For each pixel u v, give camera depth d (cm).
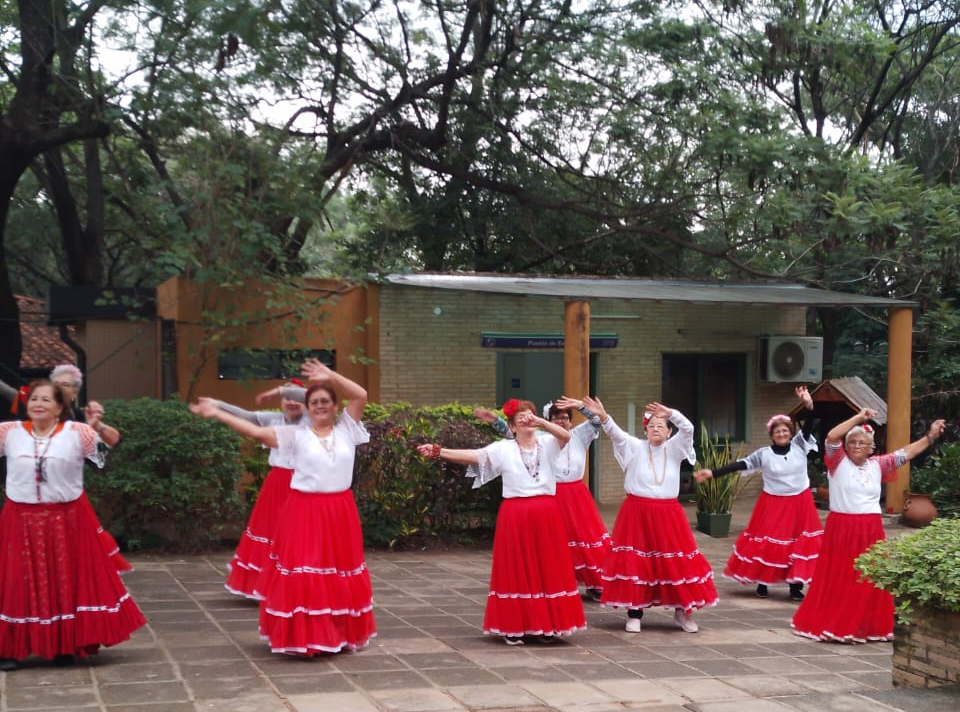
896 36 1930
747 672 665
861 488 793
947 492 1423
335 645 631
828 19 1714
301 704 538
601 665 662
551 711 546
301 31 1550
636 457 797
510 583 710
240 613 779
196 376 1270
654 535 785
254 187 1390
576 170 1867
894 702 540
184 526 1066
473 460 718
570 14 1638
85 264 1919
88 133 1446
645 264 2020
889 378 1463
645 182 1838
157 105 1377
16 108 1449
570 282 1530
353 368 1428
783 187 1570
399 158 1908
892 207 1492
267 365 1379
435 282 1427
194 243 1248
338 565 643
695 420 1669
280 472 802
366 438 666
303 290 1352
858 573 779
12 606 578
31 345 2317
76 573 590
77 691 548
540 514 716
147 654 638
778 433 966
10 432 587
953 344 1686
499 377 1544
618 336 1595
